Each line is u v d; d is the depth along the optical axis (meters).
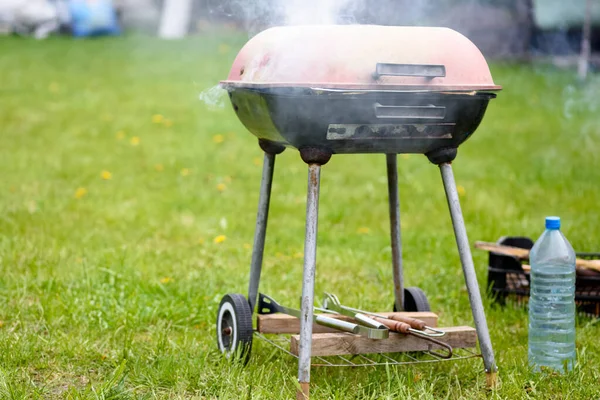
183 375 3.16
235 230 5.75
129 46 15.65
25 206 6.02
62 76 12.44
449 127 2.97
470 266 3.10
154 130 9.22
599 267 4.02
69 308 3.89
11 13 17.42
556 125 9.83
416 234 5.61
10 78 12.14
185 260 4.94
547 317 3.41
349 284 4.59
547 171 7.54
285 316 3.41
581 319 4.02
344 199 6.65
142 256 4.89
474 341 3.20
